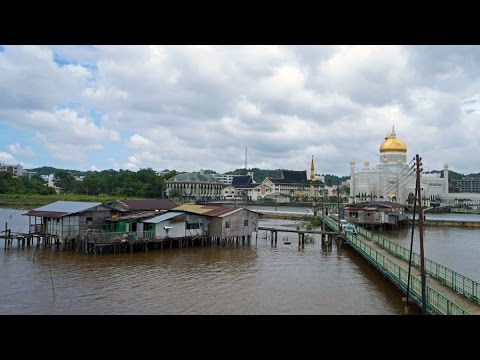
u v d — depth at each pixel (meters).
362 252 47.78
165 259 47.72
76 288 34.50
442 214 129.50
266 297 32.56
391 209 91.56
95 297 32.00
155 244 54.59
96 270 41.16
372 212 88.62
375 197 139.25
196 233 57.91
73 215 52.66
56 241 52.88
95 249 48.78
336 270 43.41
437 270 33.16
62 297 31.86
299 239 61.59
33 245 55.25
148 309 29.17
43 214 53.47
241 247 58.69
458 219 106.44
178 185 191.25
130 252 51.12
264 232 77.81
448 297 28.00
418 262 38.59
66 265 43.16
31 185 153.88
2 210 112.06
